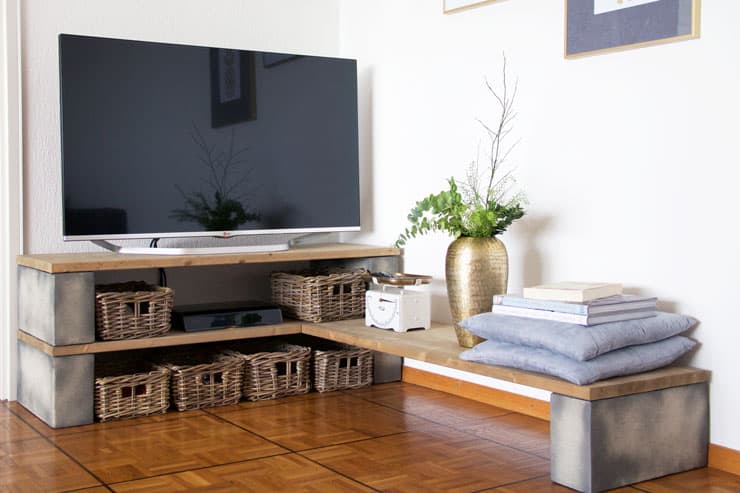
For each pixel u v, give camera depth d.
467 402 3.26
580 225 2.85
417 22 3.52
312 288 3.41
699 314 2.50
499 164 3.14
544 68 2.96
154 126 3.26
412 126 3.57
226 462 2.50
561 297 2.42
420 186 3.54
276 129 3.51
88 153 3.15
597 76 2.77
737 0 2.37
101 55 3.16
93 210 3.16
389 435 2.78
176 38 3.60
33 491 2.24
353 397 3.34
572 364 2.28
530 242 3.04
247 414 3.07
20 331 3.21
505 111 3.11
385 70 3.71
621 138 2.71
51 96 3.34
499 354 2.48
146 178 3.25
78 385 2.93
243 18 3.75
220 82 3.39
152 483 2.31
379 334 3.10
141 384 3.03
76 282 2.92
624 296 2.48
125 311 3.04
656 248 2.61
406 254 3.63
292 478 2.35
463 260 2.79
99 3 3.43
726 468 2.44
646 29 2.60
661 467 2.38
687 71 2.50
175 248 3.33
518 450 2.62
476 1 3.21
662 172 2.58
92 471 2.41
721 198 2.43
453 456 2.56
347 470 2.42
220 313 3.27
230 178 3.42
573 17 2.81
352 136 3.69
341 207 3.67
